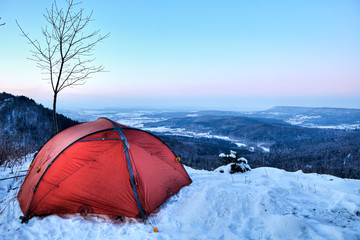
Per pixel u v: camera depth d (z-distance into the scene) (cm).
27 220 374
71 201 399
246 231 325
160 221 381
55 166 425
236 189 477
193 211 390
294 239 292
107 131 485
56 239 323
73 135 502
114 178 421
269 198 406
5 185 517
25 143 895
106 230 348
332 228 302
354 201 387
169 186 481
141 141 507
